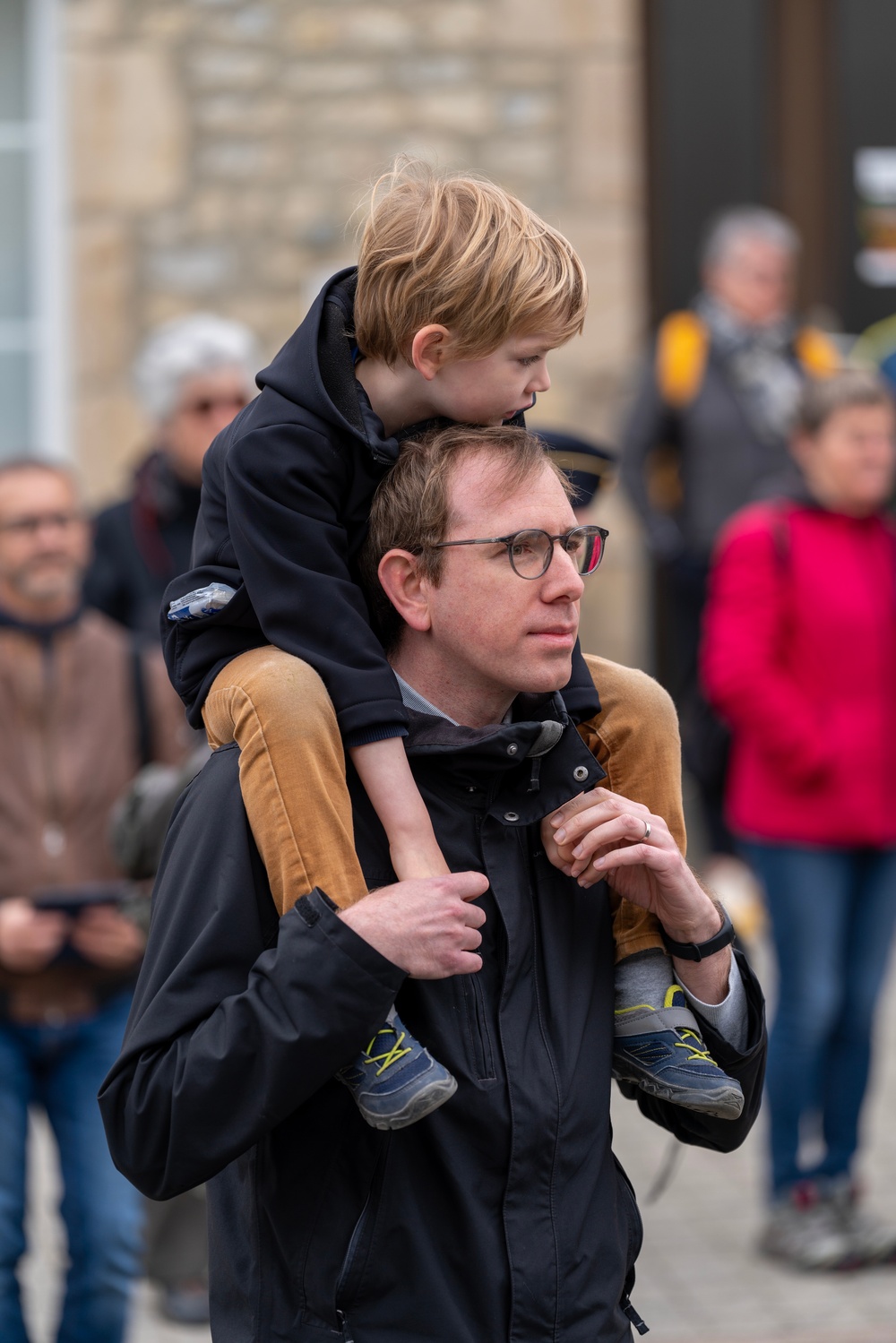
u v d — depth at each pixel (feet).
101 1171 41.14
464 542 24.13
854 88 96.43
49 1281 53.31
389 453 24.82
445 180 24.52
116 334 89.45
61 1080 41.83
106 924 41.68
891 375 92.17
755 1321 50.47
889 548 55.31
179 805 25.53
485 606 24.12
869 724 53.62
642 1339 49.24
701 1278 53.47
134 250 89.30
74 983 41.60
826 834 53.31
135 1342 48.37
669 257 95.66
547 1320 23.88
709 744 57.11
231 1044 22.93
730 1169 61.87
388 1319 23.70
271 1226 24.49
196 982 23.93
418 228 23.86
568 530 24.36
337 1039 22.65
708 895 26.18
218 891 24.18
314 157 89.61
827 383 55.31
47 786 43.55
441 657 25.30
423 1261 23.72
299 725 23.97
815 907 53.67
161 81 88.79
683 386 81.66
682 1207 58.70
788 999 54.24
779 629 54.29
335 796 24.04
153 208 89.20
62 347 89.51
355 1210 24.03
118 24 88.43
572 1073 24.62
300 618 24.34
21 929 41.06
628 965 26.22
